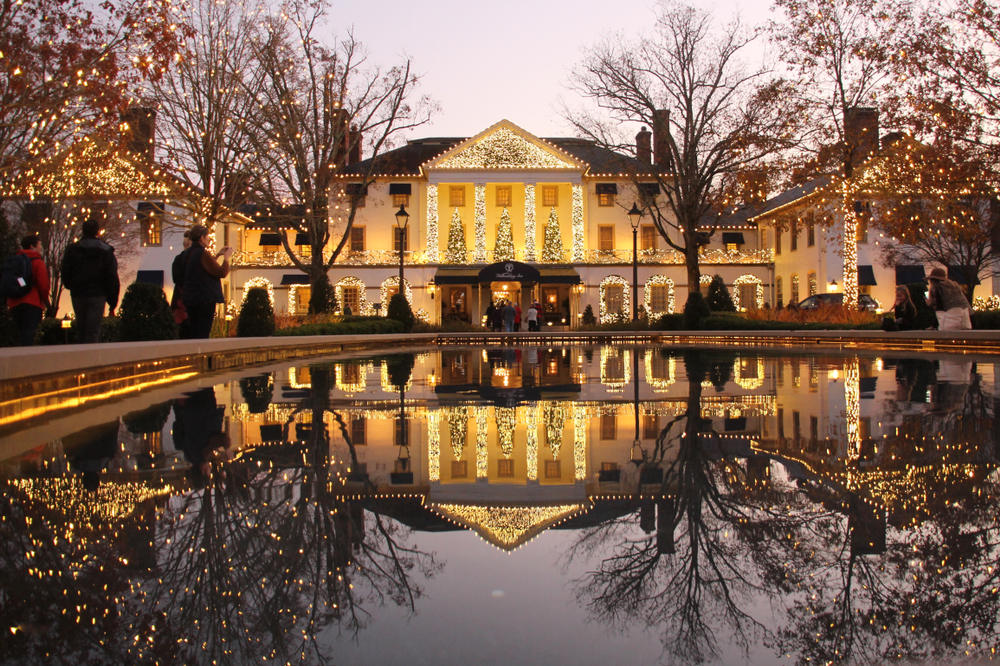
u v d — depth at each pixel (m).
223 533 2.01
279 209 27.61
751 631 1.36
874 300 33.00
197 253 9.21
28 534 2.01
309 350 15.36
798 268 39.88
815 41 22.00
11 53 11.29
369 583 1.64
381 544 1.93
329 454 3.24
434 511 2.25
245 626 1.40
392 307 31.02
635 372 8.55
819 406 4.86
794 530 2.01
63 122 12.66
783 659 1.24
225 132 21.34
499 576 1.69
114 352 6.14
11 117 12.23
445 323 39.22
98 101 12.47
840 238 25.38
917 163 17.70
